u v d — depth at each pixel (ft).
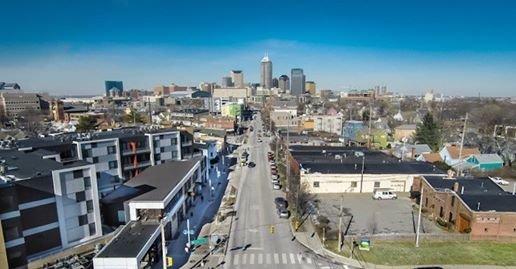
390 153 289.74
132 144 207.72
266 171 255.50
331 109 618.44
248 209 172.76
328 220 153.17
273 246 130.52
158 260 120.16
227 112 631.15
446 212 153.07
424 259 118.83
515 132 383.24
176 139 233.76
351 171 201.57
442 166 248.52
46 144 175.32
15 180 113.39
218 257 122.21
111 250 105.09
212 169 261.65
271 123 506.07
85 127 374.63
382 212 167.73
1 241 104.37
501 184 223.10
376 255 121.80
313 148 278.26
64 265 113.91
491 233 133.80
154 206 131.44
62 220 125.90
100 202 157.58
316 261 118.52
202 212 170.19
